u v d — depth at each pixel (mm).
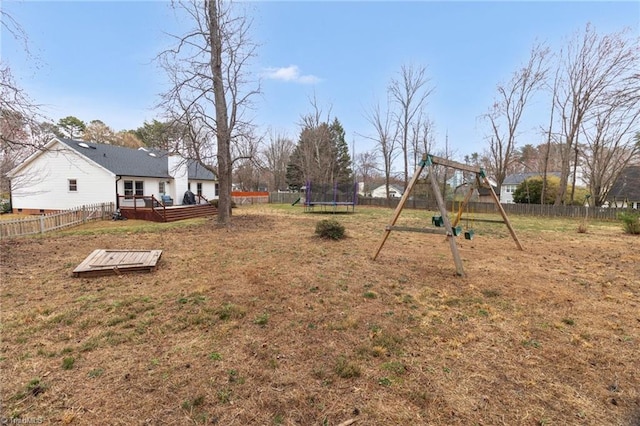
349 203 17156
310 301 3393
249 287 3850
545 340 2545
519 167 36750
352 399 1816
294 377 2021
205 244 6773
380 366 2154
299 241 7105
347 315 3027
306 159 31719
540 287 3908
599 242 7328
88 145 17469
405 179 25281
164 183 19281
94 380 1972
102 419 1640
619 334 2652
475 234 8523
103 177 15891
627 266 4988
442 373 2076
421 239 7531
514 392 1886
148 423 1617
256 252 5914
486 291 3744
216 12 9203
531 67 18578
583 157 19406
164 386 1919
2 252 5684
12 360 2195
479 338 2574
